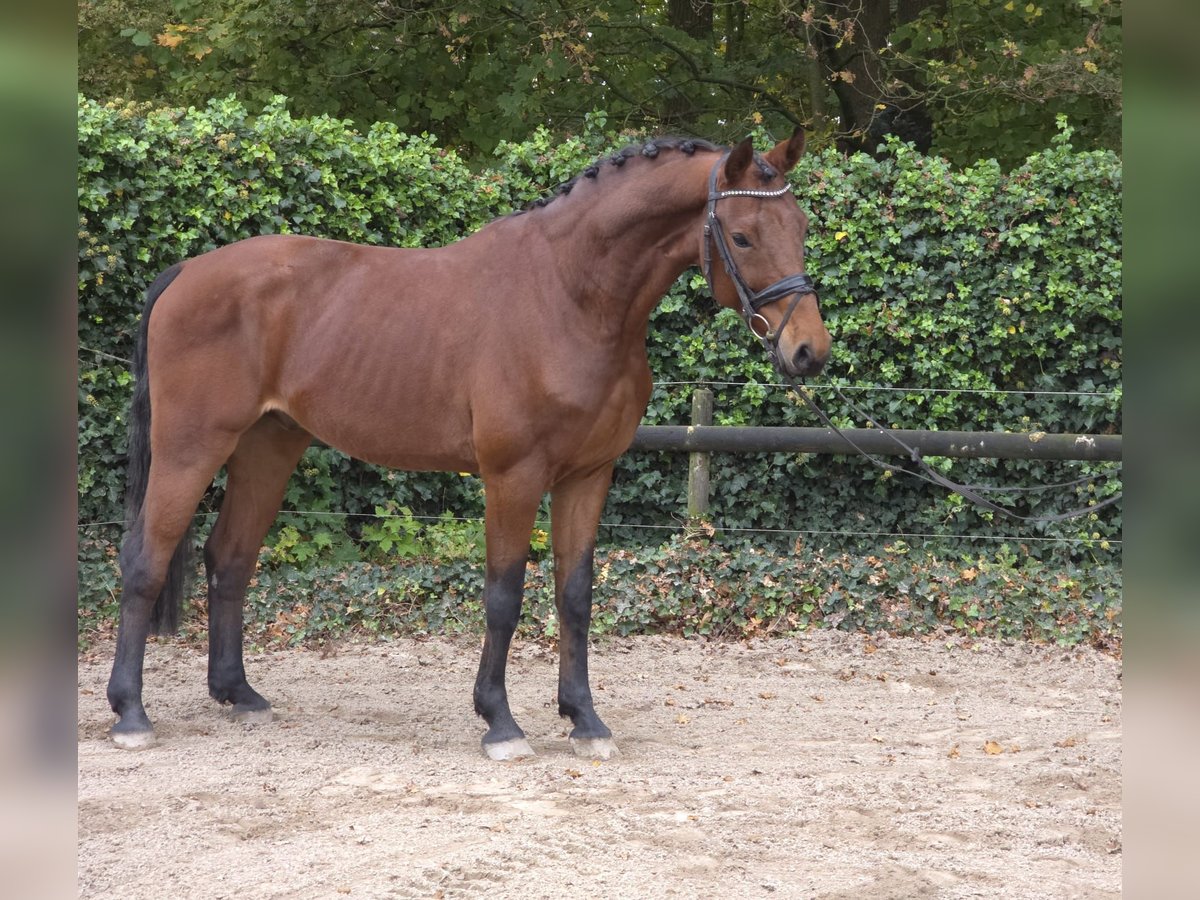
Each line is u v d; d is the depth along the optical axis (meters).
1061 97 9.35
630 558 6.69
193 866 2.93
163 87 10.33
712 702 5.11
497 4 9.98
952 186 7.20
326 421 4.24
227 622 4.62
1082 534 7.14
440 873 2.88
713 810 3.46
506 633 4.07
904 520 7.45
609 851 3.08
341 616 6.34
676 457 7.38
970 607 6.44
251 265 4.30
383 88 10.62
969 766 4.07
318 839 3.15
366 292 4.23
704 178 3.80
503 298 4.03
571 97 10.42
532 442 3.94
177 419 4.25
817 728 4.68
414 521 7.04
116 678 4.22
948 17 10.25
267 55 10.02
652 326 7.41
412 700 5.04
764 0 11.49
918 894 2.78
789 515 7.51
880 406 7.40
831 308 7.36
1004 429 7.34
